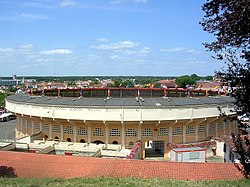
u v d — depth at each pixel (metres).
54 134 61.97
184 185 23.45
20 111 63.94
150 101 58.38
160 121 55.88
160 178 27.36
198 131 61.84
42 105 58.97
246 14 12.48
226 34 13.73
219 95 71.62
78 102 58.00
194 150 51.34
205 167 32.38
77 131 59.25
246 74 13.42
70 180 25.45
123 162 33.81
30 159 36.56
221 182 24.28
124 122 55.38
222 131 66.50
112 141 57.84
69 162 34.97
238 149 17.77
